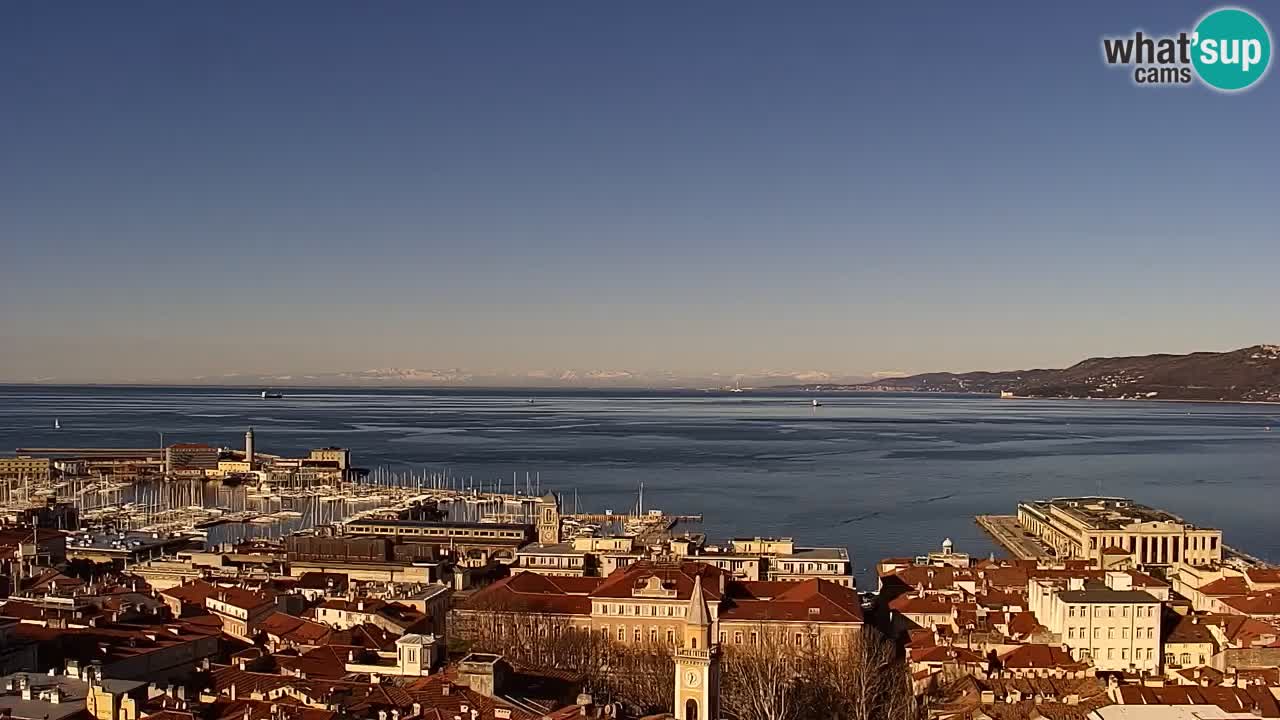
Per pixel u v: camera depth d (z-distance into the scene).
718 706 192.38
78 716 166.50
